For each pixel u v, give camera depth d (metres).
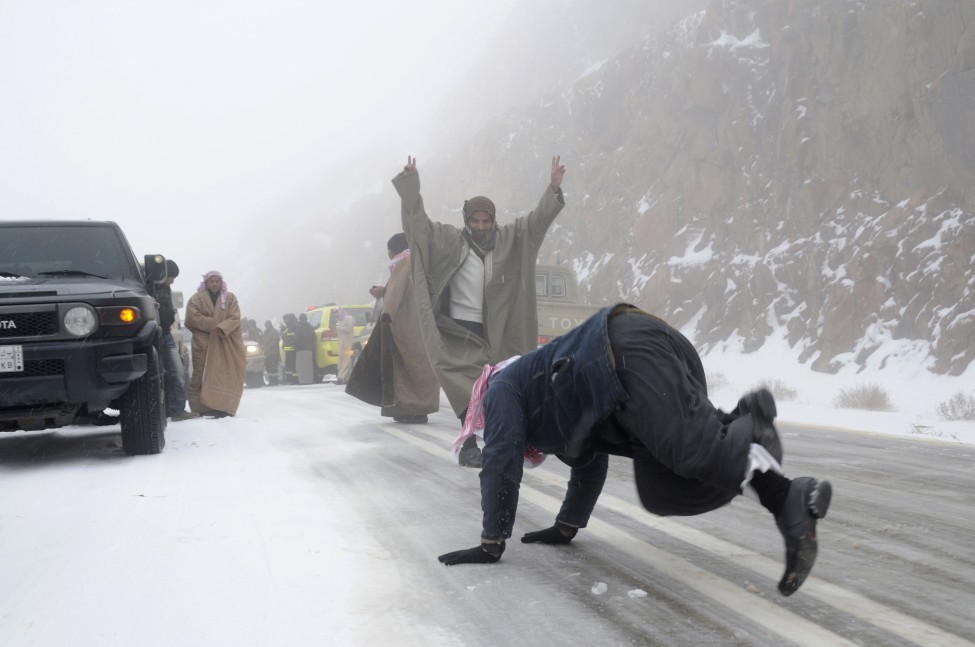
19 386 6.58
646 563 4.00
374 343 9.93
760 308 21.73
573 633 3.11
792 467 6.67
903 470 6.49
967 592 3.48
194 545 4.41
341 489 5.96
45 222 8.29
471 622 3.24
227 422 10.70
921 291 17.95
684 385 3.28
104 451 8.20
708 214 25.58
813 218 22.00
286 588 3.68
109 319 6.88
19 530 4.85
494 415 4.00
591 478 4.27
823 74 22.50
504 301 7.17
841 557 4.03
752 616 3.24
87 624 3.29
